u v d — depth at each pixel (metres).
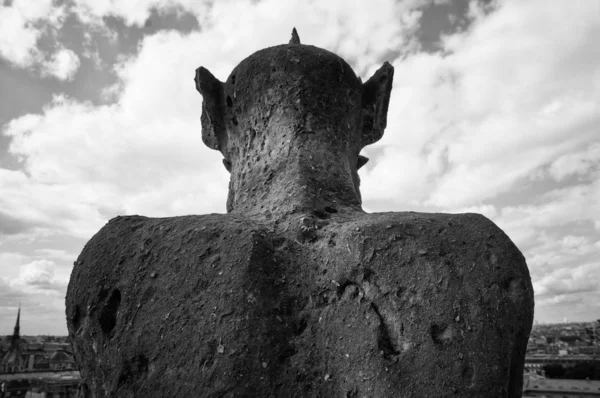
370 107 2.79
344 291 1.75
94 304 1.89
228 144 2.72
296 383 1.64
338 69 2.54
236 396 1.57
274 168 2.30
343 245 1.79
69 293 2.00
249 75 2.55
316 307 1.77
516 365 1.61
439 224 1.77
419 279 1.65
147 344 1.72
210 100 2.75
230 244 1.80
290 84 2.45
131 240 1.95
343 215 2.07
